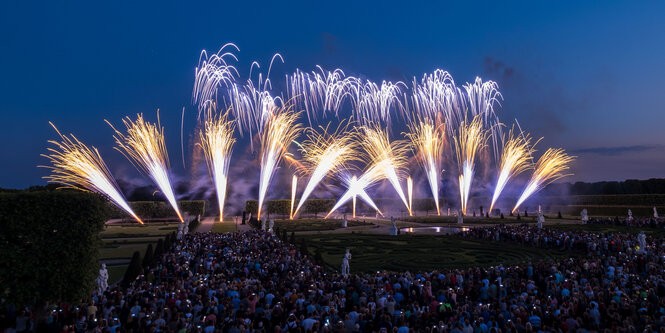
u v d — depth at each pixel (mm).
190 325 17297
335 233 64500
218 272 31250
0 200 22188
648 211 90812
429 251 46500
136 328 17969
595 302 18828
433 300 20766
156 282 29391
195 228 73125
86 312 19156
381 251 46656
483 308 18719
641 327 18094
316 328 15492
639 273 30891
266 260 33219
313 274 28188
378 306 20031
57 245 22750
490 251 46281
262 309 18734
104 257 43125
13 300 21609
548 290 23578
